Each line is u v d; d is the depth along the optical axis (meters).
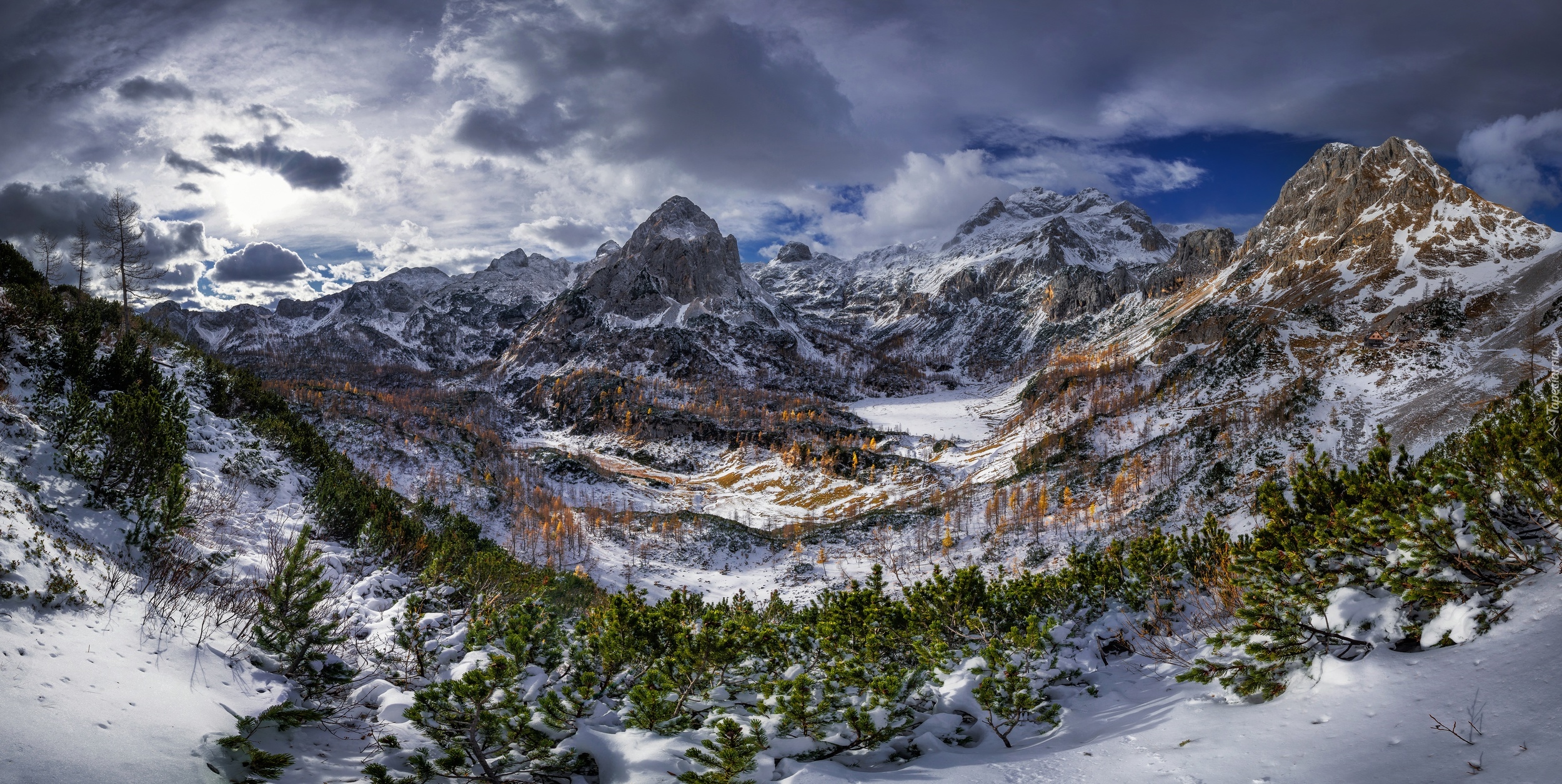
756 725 8.39
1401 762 5.93
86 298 47.84
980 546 118.00
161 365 42.16
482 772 8.34
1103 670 12.56
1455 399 115.44
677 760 8.09
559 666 11.34
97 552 14.12
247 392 49.41
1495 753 5.52
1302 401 141.00
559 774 8.49
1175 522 98.94
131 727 7.87
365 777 8.36
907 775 7.75
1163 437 148.38
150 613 11.30
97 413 20.77
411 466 120.75
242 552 20.70
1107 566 16.17
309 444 43.06
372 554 24.58
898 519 145.12
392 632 14.12
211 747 8.10
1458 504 9.27
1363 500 10.13
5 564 9.80
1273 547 10.97
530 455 195.25
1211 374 186.00
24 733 7.00
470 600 16.03
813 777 7.45
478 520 107.00
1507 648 7.06
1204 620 13.42
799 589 112.19
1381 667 7.79
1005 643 12.37
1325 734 6.91
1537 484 8.35
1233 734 7.52
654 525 147.38
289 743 9.04
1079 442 169.88
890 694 9.12
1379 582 8.96
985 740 9.54
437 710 8.28
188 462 26.66
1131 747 7.84
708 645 9.74
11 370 26.03
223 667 10.55
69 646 9.07
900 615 14.27
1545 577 7.86
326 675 11.55
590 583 17.47
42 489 16.17
